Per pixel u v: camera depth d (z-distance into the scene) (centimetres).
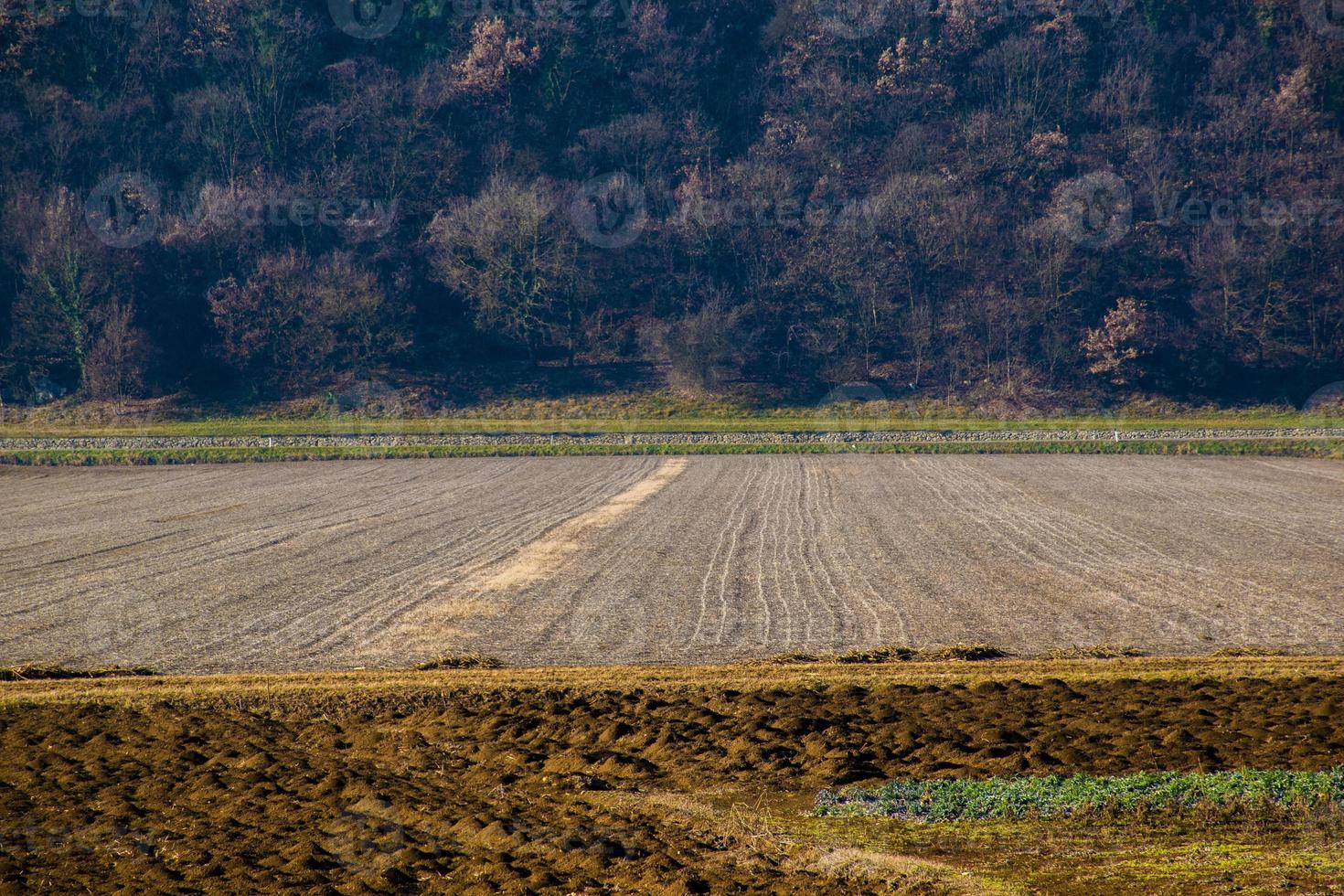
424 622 8000
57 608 8462
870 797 4588
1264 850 3847
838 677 6378
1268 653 6900
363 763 5300
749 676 6469
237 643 7475
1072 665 6625
